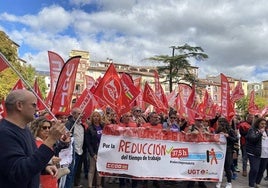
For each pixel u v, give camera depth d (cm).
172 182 1011
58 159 387
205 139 940
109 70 1123
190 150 928
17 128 288
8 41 4462
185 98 1589
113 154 864
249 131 961
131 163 877
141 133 885
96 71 8700
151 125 1008
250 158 962
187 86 1605
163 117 1312
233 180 1091
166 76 3991
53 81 888
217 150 947
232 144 966
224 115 1352
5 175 273
